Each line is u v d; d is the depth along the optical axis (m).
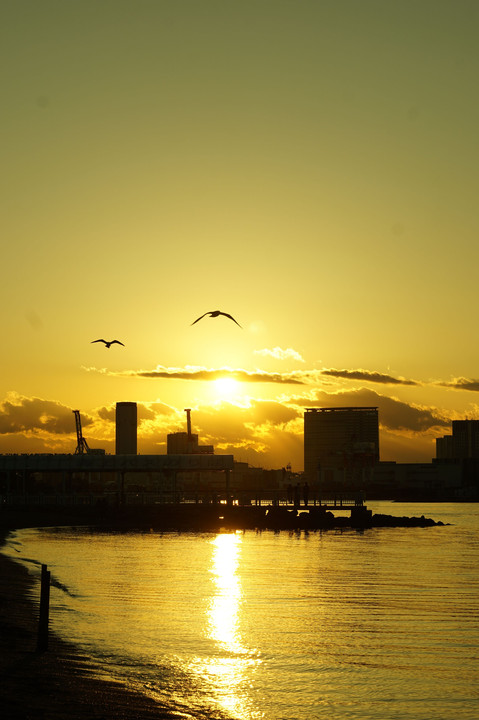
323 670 32.44
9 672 28.52
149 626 40.00
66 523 132.38
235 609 46.97
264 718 25.89
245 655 34.53
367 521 152.88
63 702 25.23
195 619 42.75
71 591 51.75
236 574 66.12
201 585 57.81
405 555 88.44
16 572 60.06
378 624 42.91
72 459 158.12
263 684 29.84
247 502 176.12
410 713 27.06
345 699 28.41
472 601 52.00
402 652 35.97
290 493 173.00
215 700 27.41
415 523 157.62
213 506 145.38
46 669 29.36
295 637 38.81
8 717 23.33
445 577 66.31
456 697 28.97
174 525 136.00
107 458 157.38
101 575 61.94
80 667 30.16
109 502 152.00
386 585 60.44
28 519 133.88
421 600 52.38
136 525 134.12
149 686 28.39
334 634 39.84
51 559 74.31
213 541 105.75
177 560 76.69
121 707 25.33
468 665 33.59
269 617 44.47
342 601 51.50
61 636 35.91
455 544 107.38
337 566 74.81
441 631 41.06
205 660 33.09
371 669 32.75
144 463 156.88
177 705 26.34
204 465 154.88
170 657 33.22
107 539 104.50
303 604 49.88
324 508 155.50
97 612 43.69
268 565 74.69
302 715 26.47
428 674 32.03
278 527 142.38
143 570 66.75
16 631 35.94
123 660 32.03
